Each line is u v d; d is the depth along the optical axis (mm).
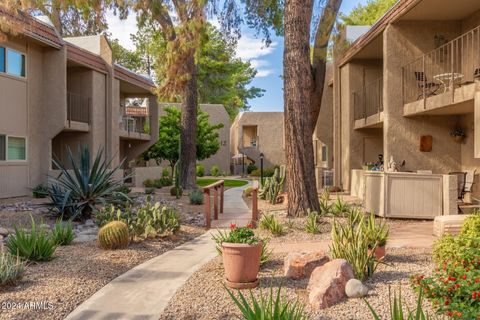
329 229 9047
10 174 15477
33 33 15289
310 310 4492
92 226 10469
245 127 43562
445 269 4582
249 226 6703
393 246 7336
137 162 30594
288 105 10688
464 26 13062
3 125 15109
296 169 10508
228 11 15008
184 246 8180
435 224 8234
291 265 5742
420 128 13109
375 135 17797
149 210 9000
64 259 6891
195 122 20844
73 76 19625
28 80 16359
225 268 5504
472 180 11422
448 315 3893
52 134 17156
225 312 4547
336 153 19312
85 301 5051
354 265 5398
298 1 10695
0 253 6039
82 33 23094
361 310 4438
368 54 17016
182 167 20719
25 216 11391
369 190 11008
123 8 15367
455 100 10094
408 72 13289
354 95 17797
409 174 10281
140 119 27406
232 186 25547
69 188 11336
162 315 4543
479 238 5156
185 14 15648
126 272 6301
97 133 19984
